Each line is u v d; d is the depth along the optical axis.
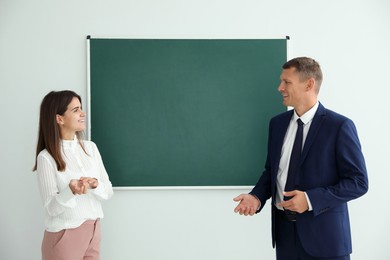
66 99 2.50
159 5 3.18
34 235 3.20
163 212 3.22
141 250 3.22
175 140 3.19
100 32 3.17
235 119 3.20
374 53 3.24
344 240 2.15
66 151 2.52
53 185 2.40
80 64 3.18
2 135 3.16
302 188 2.19
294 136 2.31
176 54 3.18
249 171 3.21
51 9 3.16
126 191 3.21
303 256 2.21
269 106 3.20
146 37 3.16
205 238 3.24
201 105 3.19
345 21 3.24
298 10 3.22
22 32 3.16
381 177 3.25
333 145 2.15
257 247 3.25
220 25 3.20
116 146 3.18
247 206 2.35
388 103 3.24
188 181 3.20
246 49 3.19
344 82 3.24
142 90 3.17
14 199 3.19
